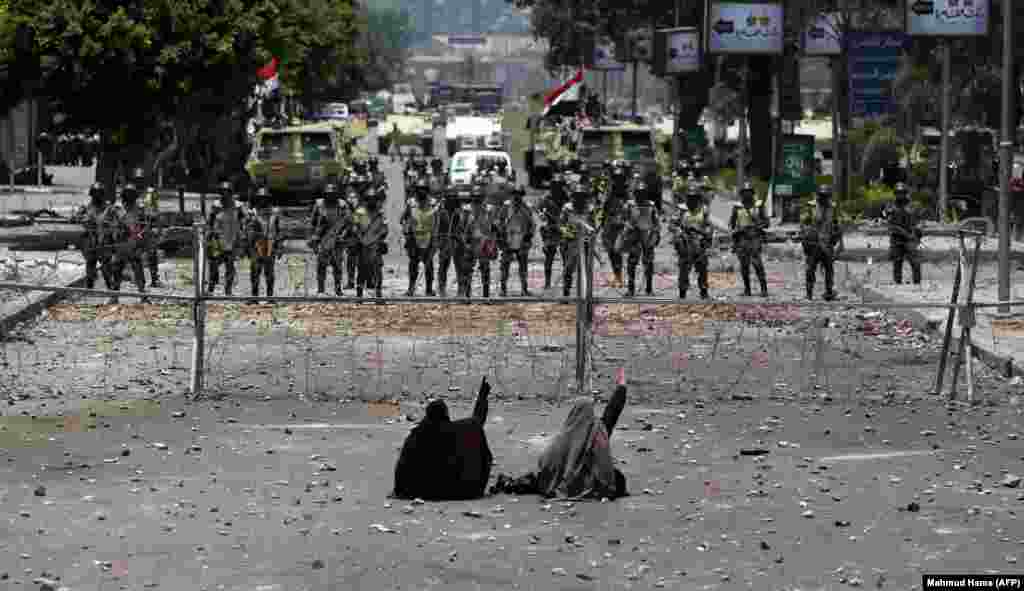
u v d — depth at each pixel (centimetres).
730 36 13875
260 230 7450
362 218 7494
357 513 3275
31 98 10994
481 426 3509
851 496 3456
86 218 7312
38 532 3097
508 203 7800
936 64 16575
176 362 5462
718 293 8062
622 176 8388
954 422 4422
